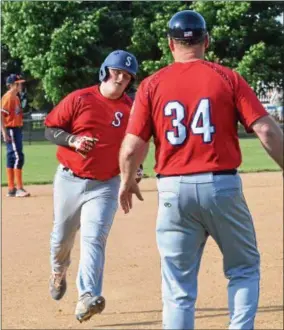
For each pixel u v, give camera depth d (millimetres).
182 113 10609
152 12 81562
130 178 10969
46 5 78000
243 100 10570
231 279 10914
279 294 16672
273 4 82812
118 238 22875
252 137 74750
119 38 84125
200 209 10609
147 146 11117
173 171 10648
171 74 10812
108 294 16828
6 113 31422
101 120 15000
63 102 15242
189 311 10773
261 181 36594
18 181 32031
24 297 16688
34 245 22141
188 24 10922
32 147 64688
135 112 10906
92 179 15078
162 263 10945
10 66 96375
